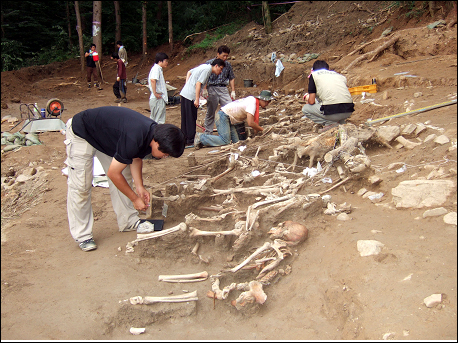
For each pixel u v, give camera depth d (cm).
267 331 283
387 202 393
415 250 304
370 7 1421
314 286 310
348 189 445
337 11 1538
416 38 1028
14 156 754
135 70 2152
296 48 1508
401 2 1235
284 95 1186
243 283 328
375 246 315
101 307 304
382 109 668
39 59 2320
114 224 451
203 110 1112
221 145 726
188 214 414
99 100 1416
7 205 578
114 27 2422
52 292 321
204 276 345
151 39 2316
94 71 1659
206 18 2141
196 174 589
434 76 765
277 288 330
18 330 279
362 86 834
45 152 764
